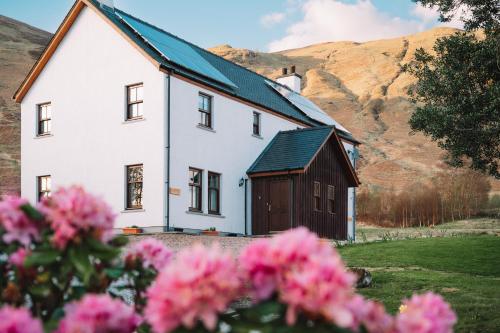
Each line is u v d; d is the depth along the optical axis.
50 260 2.96
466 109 14.74
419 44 125.94
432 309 2.94
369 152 78.94
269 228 24.34
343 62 126.44
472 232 27.55
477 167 15.35
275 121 27.20
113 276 3.40
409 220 41.12
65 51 23.78
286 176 24.23
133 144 21.64
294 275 2.38
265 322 2.53
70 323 2.69
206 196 22.61
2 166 50.78
